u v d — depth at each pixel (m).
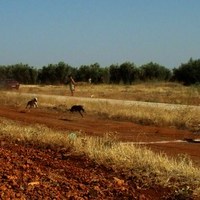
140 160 11.62
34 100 29.44
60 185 9.91
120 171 11.41
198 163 12.83
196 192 9.70
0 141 15.05
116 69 83.69
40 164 12.05
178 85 72.81
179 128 21.78
